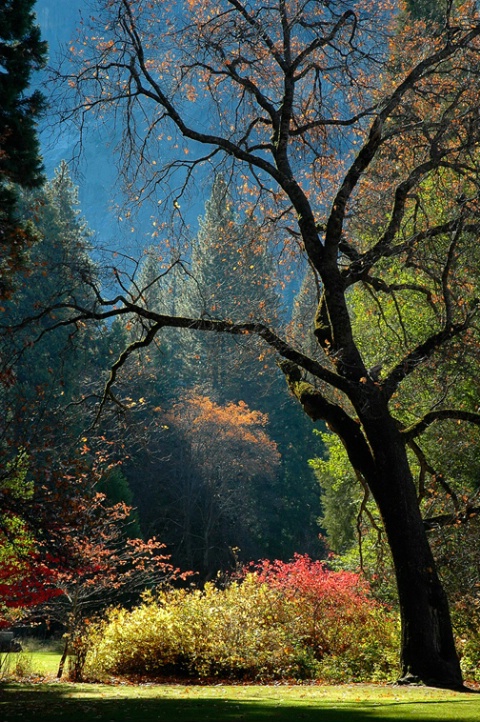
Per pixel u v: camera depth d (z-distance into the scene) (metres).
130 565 31.39
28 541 13.87
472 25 11.77
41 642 27.59
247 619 16.16
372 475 11.51
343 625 16.36
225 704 8.51
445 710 6.93
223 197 14.10
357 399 11.38
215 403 47.78
